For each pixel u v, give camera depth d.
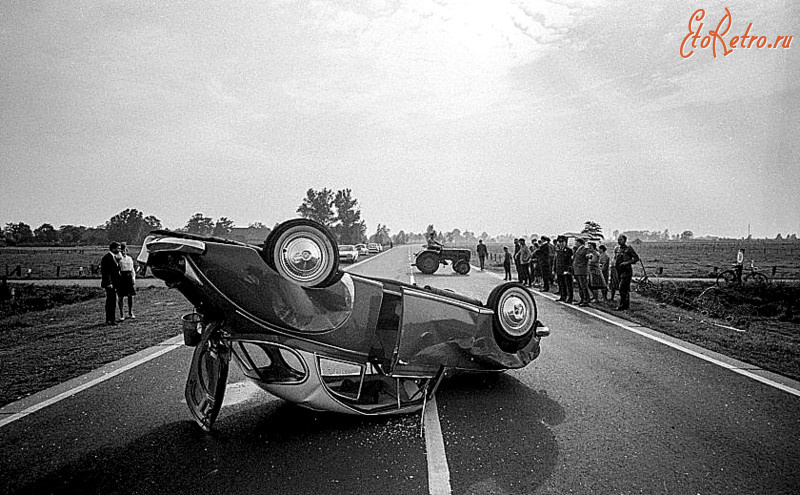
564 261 15.38
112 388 6.38
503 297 6.25
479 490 3.69
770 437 4.71
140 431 4.91
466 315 6.00
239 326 4.70
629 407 5.58
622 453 4.35
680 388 6.30
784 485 3.78
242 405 5.70
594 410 5.48
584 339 9.48
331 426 5.03
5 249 99.75
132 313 12.83
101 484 3.82
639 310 13.44
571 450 4.41
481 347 6.07
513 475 3.93
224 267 4.46
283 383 4.98
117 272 11.52
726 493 3.66
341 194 127.94
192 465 4.14
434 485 3.77
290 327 4.75
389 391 5.75
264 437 4.75
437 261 28.95
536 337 6.63
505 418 5.23
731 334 9.89
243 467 4.10
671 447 4.48
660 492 3.67
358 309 5.09
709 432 4.83
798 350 8.48
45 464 4.17
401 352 5.57
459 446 4.50
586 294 14.55
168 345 9.02
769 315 13.59
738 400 5.80
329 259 4.82
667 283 20.75
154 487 3.77
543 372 7.09
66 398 5.96
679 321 11.58
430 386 5.91
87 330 10.52
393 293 5.60
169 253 4.36
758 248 96.19
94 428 5.00
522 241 22.09
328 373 7.03
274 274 4.64
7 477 3.94
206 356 5.05
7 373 7.11
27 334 10.09
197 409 4.99
